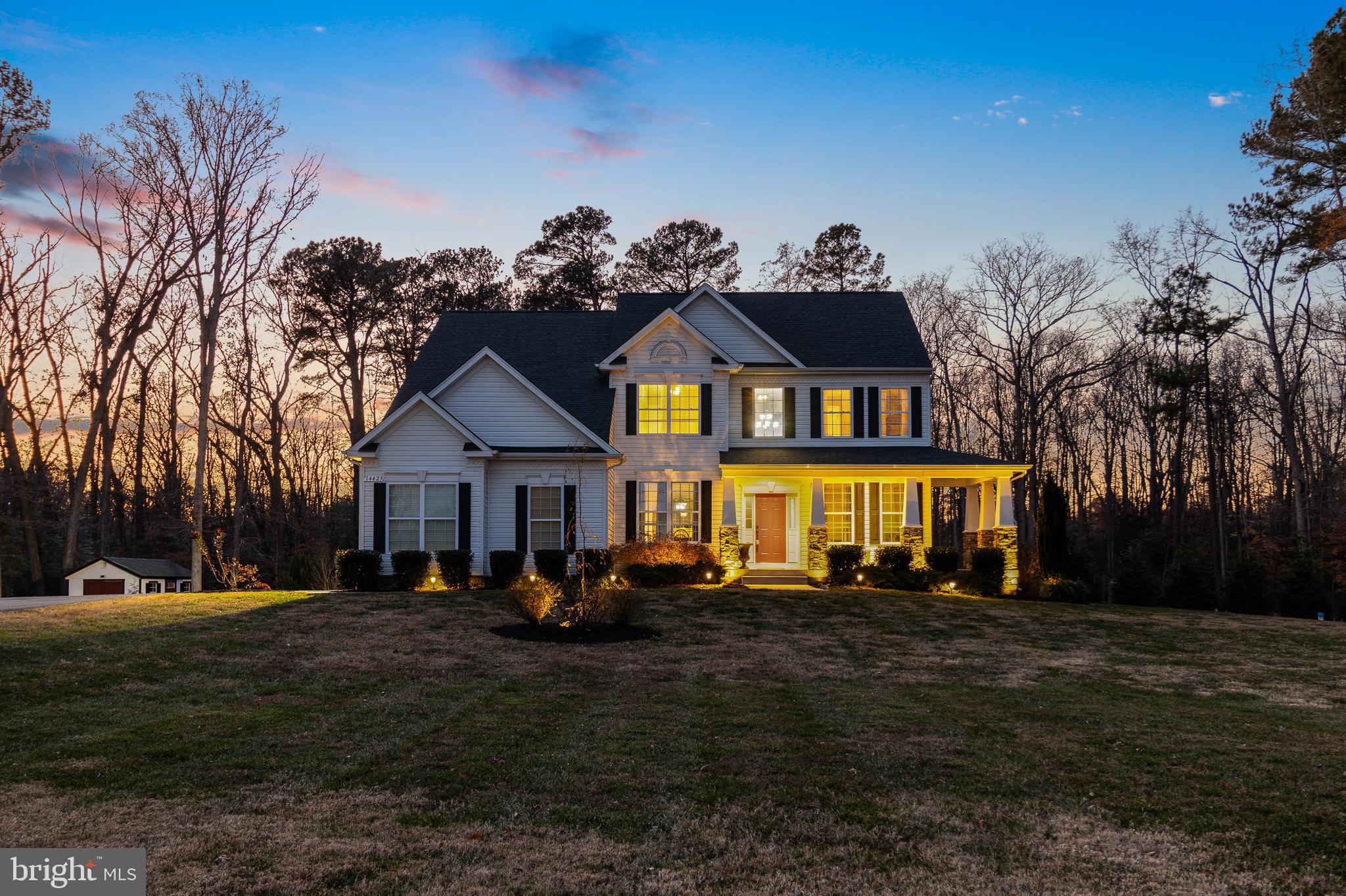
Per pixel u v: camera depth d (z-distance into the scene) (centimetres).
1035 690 1464
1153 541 4853
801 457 2870
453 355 3094
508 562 2555
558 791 905
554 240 5169
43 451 4759
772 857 750
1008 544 2708
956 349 4966
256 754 1006
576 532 2600
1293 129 3394
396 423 2617
